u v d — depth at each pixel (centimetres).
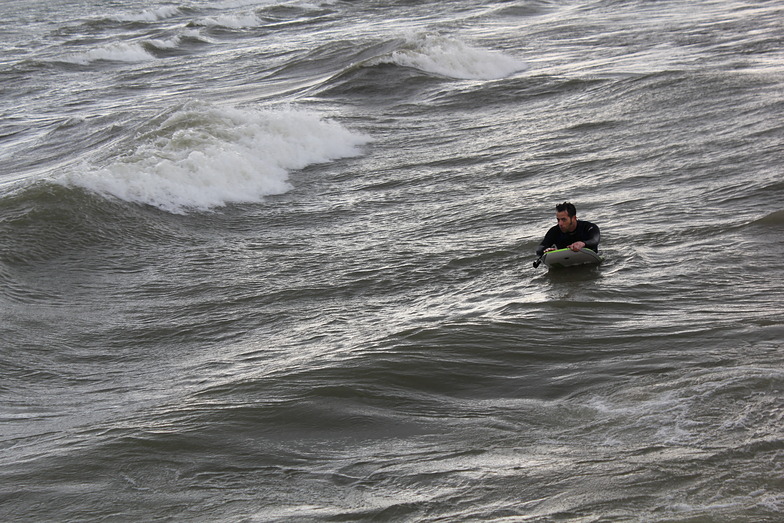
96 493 2102
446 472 2061
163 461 2247
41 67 15388
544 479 1964
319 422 2434
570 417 2328
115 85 13162
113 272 4500
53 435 2562
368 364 2817
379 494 1986
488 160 6425
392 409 2503
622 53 11119
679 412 2255
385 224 5156
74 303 4047
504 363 2786
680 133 6281
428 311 3516
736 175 4997
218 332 3625
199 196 5766
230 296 4066
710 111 6812
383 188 6044
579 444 2142
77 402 2948
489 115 8206
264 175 6334
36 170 7462
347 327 3462
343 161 6956
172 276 4428
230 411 2523
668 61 10019
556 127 7206
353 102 9494
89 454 2311
